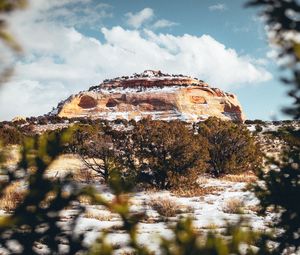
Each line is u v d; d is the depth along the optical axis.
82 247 2.17
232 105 113.12
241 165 25.02
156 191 18.62
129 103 106.69
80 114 106.19
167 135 19.86
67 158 27.67
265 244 3.95
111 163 20.33
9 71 1.51
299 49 2.20
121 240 8.93
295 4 2.51
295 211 4.57
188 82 116.25
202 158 20.23
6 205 10.59
